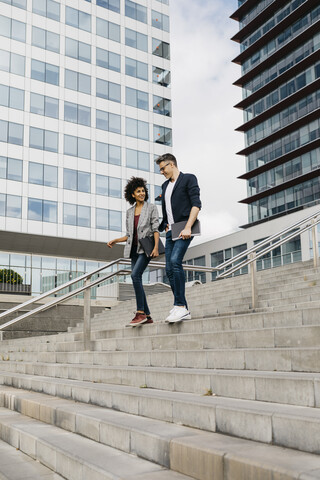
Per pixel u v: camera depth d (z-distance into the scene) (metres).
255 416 2.46
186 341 4.71
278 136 38.50
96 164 32.59
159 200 34.91
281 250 28.86
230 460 2.13
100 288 19.16
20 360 8.08
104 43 35.09
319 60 35.72
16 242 29.23
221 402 2.83
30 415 4.43
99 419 3.22
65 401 4.36
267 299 7.70
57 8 33.28
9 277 18.53
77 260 29.97
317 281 7.38
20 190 29.31
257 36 42.78
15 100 30.25
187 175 5.12
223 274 8.70
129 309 13.87
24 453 3.57
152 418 3.23
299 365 3.15
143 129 35.50
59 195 30.62
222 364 3.78
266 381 2.85
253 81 42.56
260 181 40.12
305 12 37.44
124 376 4.29
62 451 2.97
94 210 31.78
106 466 2.58
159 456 2.61
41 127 30.89
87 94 33.38
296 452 2.18
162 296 14.07
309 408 2.51
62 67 32.62
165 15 39.34
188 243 5.04
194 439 2.52
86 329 6.42
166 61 38.31
